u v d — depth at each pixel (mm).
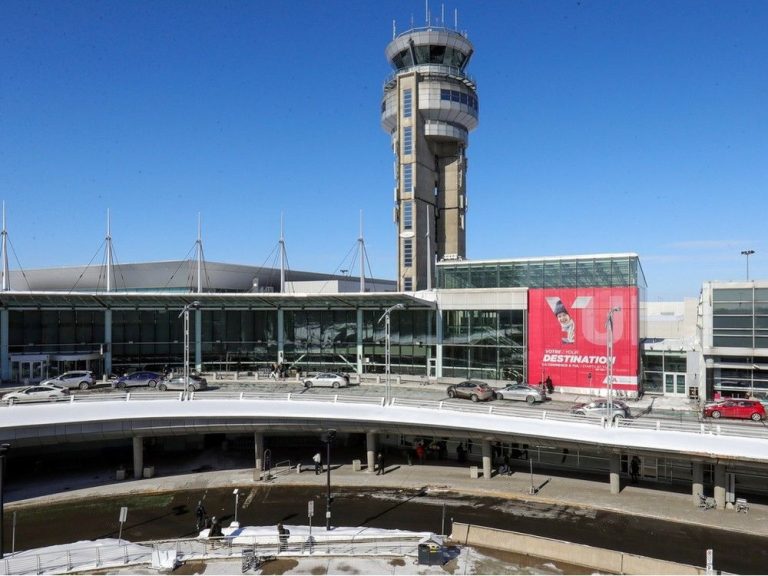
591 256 50562
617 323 49094
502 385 53500
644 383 51875
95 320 60750
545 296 52188
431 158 85625
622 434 33406
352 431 40969
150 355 62344
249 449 47812
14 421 37281
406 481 39156
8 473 42781
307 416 40375
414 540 28328
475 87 87312
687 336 72938
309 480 39688
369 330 61531
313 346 63188
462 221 86750
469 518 32531
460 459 43656
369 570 24953
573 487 37562
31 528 32250
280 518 33094
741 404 39375
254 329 64188
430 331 58438
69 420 38531
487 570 24781
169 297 57125
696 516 32094
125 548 28141
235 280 78625
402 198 80875
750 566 26141
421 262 81062
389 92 86562
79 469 43688
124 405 39719
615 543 28688
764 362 44656
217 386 54375
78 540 30438
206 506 35344
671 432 32312
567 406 43625
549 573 24453
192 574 24906
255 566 25516
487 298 54750
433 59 83438
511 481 38812
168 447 47875
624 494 36031
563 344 51219
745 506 32750
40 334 58531
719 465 33219
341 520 32562
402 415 39125
